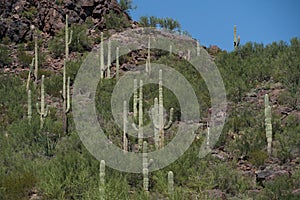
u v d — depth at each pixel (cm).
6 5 2941
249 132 1655
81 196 1266
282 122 1709
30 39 2878
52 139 1720
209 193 1259
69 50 2745
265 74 2200
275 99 1942
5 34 2866
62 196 1259
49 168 1380
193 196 1241
